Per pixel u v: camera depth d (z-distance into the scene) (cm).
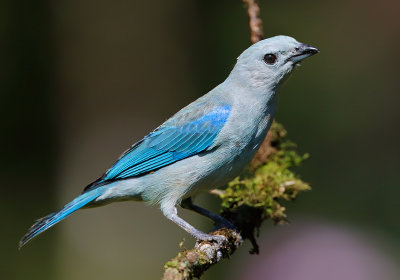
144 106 1592
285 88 1645
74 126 1584
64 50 1590
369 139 1555
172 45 1612
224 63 1656
